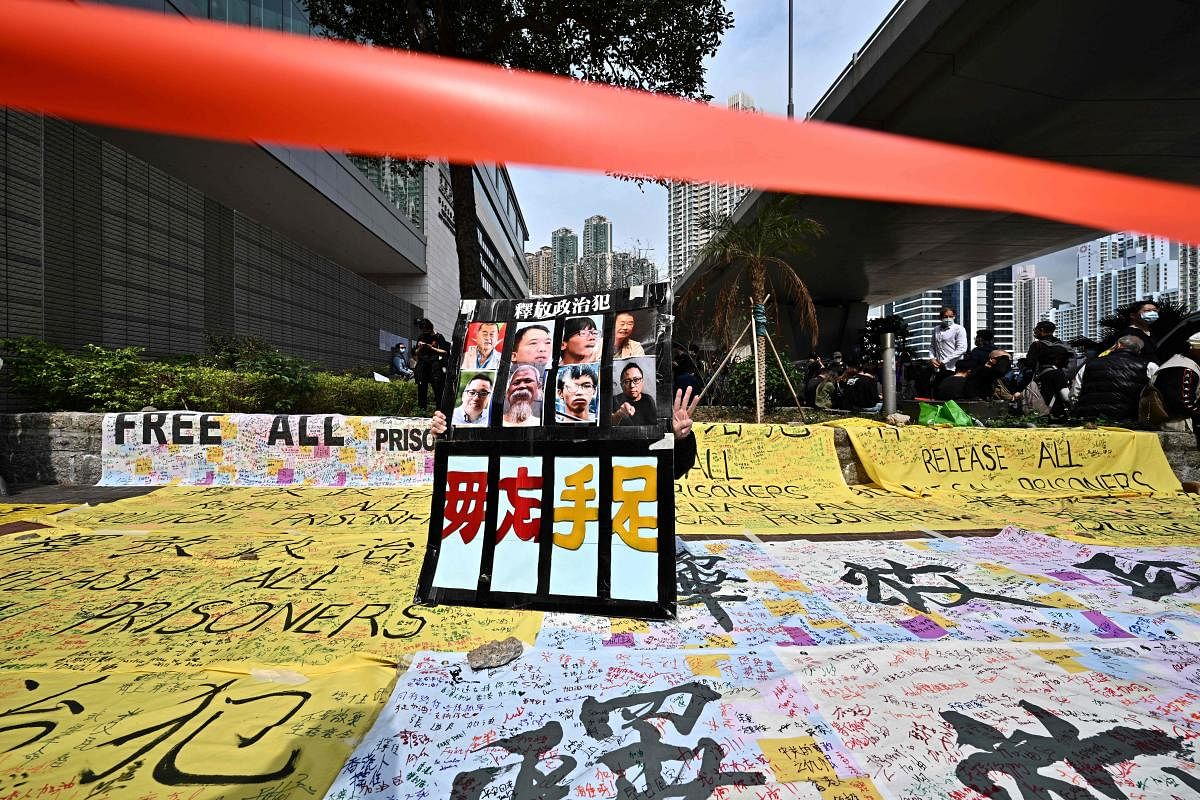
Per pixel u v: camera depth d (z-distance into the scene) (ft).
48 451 18.06
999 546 11.46
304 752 4.98
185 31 1.71
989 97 33.42
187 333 32.42
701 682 6.15
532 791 4.64
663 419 8.29
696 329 39.09
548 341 8.91
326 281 53.47
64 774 4.67
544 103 2.04
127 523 13.32
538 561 8.22
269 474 18.30
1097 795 4.57
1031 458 18.30
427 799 4.54
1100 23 26.78
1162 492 17.57
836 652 6.84
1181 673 6.36
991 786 4.66
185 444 18.17
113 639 7.22
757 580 9.48
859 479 18.63
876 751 5.08
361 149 1.82
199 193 33.86
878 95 34.94
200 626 7.63
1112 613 8.07
